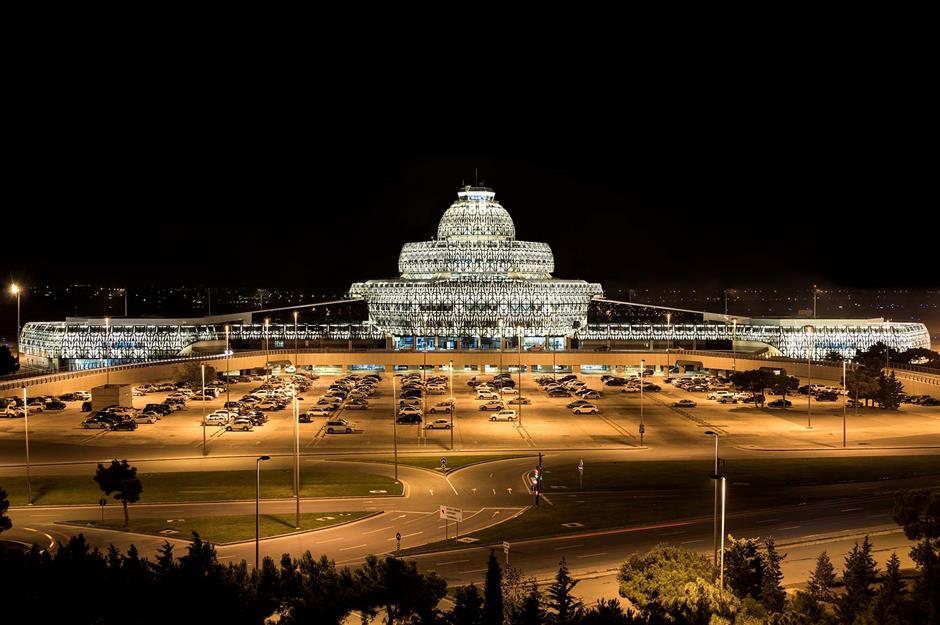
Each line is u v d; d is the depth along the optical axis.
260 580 69.12
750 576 73.69
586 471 128.50
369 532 96.75
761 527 99.00
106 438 153.62
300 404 196.50
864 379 188.25
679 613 65.56
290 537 94.62
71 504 107.75
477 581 79.69
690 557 72.69
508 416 173.62
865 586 73.25
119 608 64.81
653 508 107.62
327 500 111.00
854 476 124.81
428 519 102.38
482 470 129.75
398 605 67.25
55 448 144.25
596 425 169.38
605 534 96.19
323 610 64.62
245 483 119.44
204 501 109.69
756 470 129.00
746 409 190.75
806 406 195.00
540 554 88.81
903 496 85.56
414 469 130.12
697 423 171.75
